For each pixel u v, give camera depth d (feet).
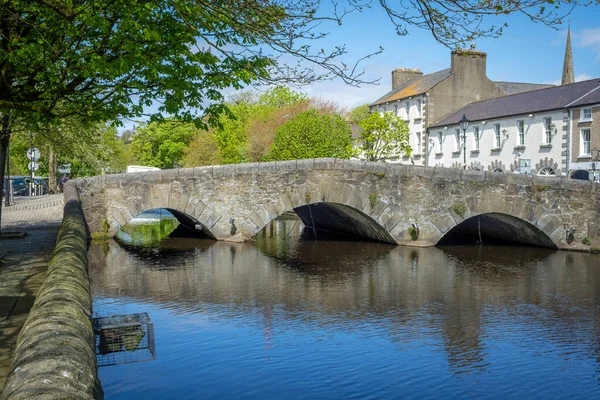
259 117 169.68
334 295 42.70
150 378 24.12
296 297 41.55
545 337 32.76
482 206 66.95
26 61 26.61
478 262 59.62
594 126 98.37
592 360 28.94
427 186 67.31
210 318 34.83
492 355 29.37
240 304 38.91
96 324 28.02
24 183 135.95
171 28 26.66
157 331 31.58
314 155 115.14
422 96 140.56
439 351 29.78
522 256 64.23
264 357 27.73
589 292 44.93
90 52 25.27
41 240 46.06
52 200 100.07
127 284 44.78
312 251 66.33
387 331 33.17
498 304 40.55
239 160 163.22
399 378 25.79
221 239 67.31
